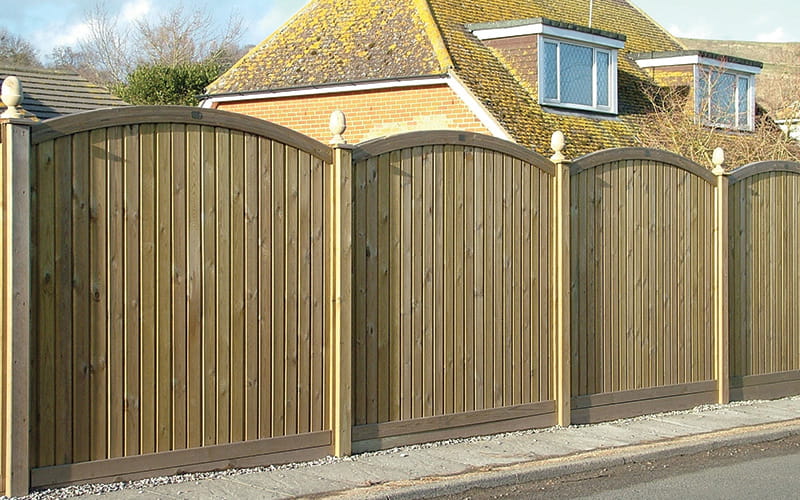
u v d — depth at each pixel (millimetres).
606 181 9383
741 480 7465
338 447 7406
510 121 17406
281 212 7113
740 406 10586
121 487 6293
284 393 7148
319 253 7332
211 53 50406
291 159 7164
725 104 22719
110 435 6297
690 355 10281
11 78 5938
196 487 6414
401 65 18547
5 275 5855
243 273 6914
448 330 8148
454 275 8188
